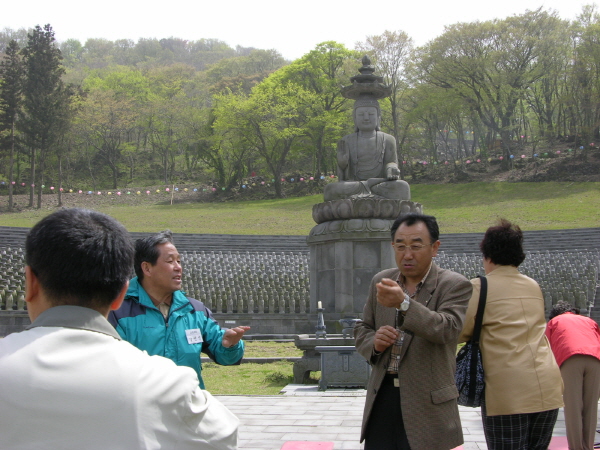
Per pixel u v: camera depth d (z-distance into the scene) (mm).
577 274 23000
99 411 1956
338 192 13188
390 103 57125
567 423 5750
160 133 68812
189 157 78250
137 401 2006
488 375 4348
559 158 52875
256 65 87750
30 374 1952
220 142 62344
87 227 2299
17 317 19594
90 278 2236
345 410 8242
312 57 56719
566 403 5762
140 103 67750
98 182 68750
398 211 12547
